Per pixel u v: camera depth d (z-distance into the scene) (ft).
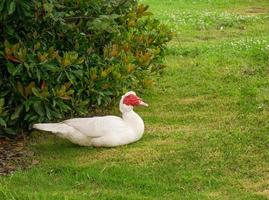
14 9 28.14
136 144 29.17
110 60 32.89
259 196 24.13
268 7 66.80
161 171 26.40
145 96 36.32
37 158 28.14
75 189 24.98
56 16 30.37
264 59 41.68
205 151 28.17
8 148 29.43
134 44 35.88
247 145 28.71
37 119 29.55
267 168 26.50
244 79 38.09
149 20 37.88
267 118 31.78
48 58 29.76
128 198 23.84
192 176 25.85
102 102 32.99
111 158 27.68
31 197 23.80
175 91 37.11
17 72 28.94
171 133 30.58
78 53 32.40
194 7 67.56
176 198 23.97
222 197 24.07
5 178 25.90
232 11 64.64
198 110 33.99
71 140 28.78
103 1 33.55
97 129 28.58
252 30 53.88
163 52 38.63
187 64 41.98
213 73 39.63
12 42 30.68
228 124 31.53
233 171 26.37
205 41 49.83
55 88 29.99
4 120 29.32
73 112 31.71
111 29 32.50
